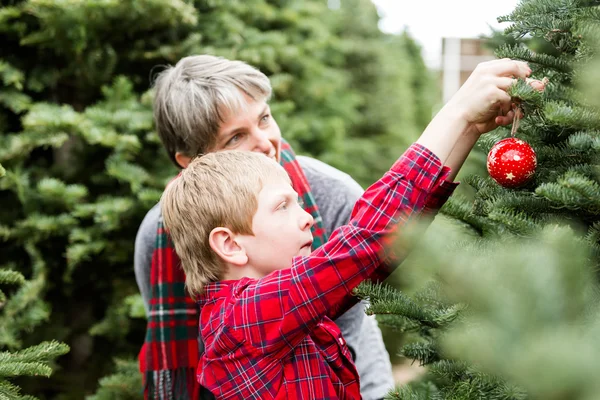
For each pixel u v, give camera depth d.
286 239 1.01
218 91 1.33
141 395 2.10
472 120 0.90
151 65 2.66
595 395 0.31
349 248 0.88
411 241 0.45
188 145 1.43
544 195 0.73
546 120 0.84
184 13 2.46
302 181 1.45
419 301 0.87
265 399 0.93
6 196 2.40
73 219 2.29
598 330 0.34
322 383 0.96
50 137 2.25
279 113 3.13
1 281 1.20
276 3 3.59
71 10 2.20
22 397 1.00
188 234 1.06
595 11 0.77
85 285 2.50
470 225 0.94
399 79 6.30
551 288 0.35
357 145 5.12
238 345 0.94
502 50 0.93
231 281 1.03
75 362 2.53
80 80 2.49
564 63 0.85
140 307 2.16
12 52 2.43
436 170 0.89
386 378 1.46
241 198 1.00
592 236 0.71
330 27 4.59
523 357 0.33
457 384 0.78
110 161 2.34
